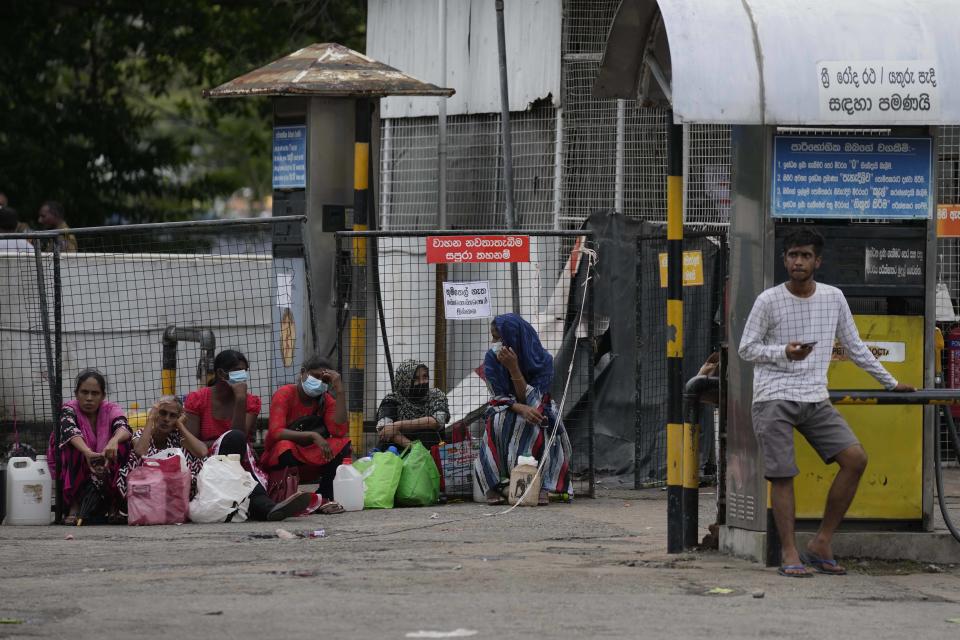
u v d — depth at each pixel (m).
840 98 18.70
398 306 32.16
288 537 22.25
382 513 25.55
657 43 20.66
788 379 18.47
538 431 26.80
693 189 32.78
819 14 19.19
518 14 35.12
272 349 30.81
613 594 17.12
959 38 19.08
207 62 60.88
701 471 29.73
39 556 20.20
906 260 19.83
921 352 19.84
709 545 20.81
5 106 55.34
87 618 15.45
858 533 19.66
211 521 24.42
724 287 27.89
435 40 37.66
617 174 33.44
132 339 30.91
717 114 18.53
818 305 18.52
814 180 19.41
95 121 56.94
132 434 25.41
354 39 53.91
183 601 16.44
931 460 19.92
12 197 54.09
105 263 31.06
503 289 30.92
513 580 18.02
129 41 57.44
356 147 30.25
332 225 31.17
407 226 38.47
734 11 19.05
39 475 24.56
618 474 29.77
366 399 29.88
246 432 26.02
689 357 29.19
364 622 15.24
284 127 31.64
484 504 26.92
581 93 33.97
